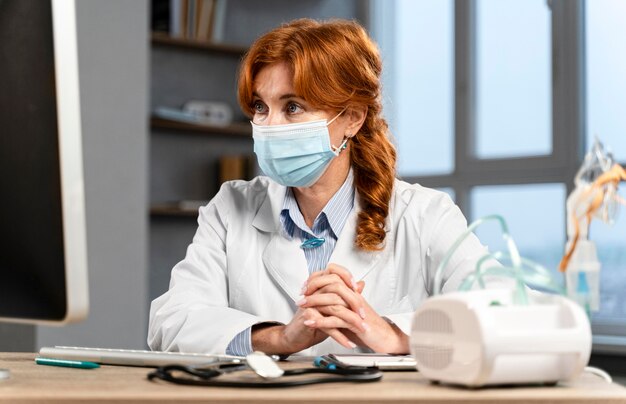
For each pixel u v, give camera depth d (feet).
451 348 3.63
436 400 3.36
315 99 5.96
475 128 15.30
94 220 11.98
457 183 15.28
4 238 3.74
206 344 5.48
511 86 14.89
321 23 6.23
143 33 12.39
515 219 14.70
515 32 14.87
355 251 6.28
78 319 3.65
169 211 14.10
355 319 5.18
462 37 15.31
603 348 13.30
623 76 13.85
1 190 3.73
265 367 3.83
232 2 15.60
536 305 3.69
